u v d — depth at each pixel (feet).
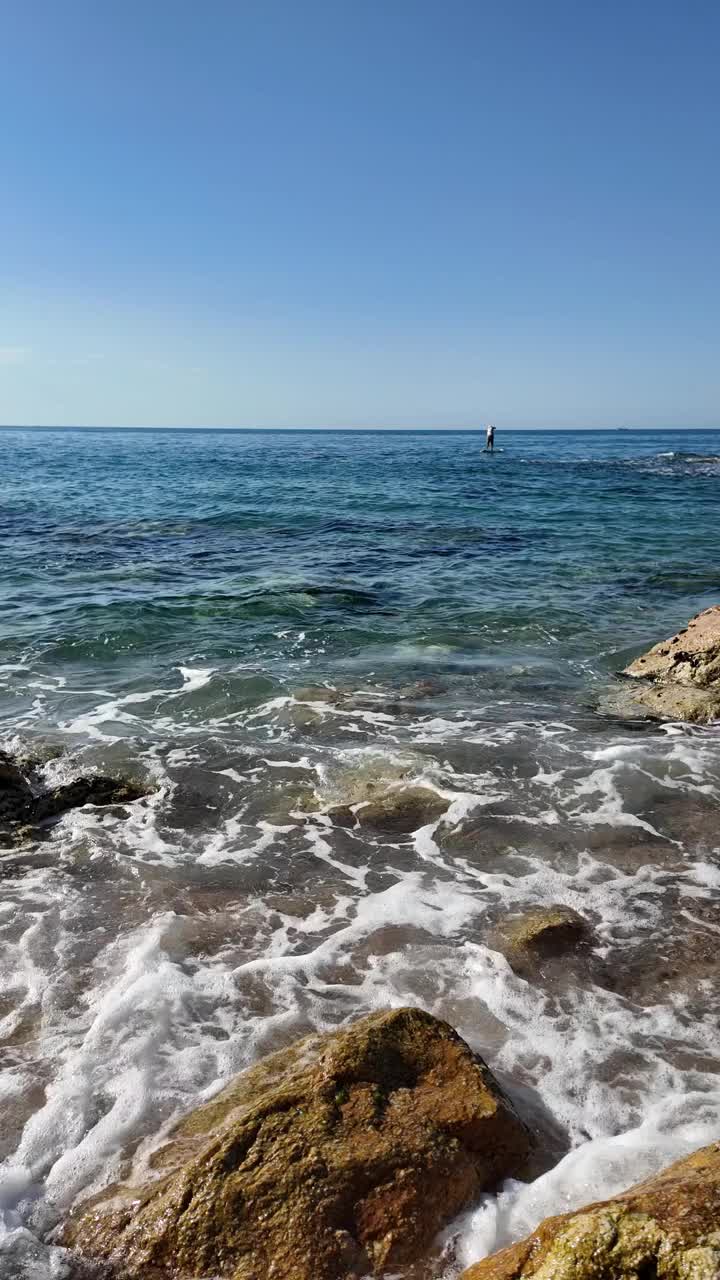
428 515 87.66
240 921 18.04
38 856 20.57
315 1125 11.03
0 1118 12.41
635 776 25.22
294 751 27.04
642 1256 8.57
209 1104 12.25
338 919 18.13
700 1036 14.46
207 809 23.27
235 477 137.80
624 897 18.98
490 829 22.18
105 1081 13.16
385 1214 10.27
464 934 17.54
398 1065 12.07
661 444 368.27
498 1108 11.60
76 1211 10.90
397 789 24.30
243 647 38.91
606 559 62.34
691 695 30.89
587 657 38.06
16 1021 14.60
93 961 16.44
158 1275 9.89
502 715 30.55
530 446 333.62
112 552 63.82
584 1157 11.68
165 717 30.09
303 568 58.23
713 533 74.79
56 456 195.83
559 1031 14.56
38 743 27.22
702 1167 10.07
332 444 340.80
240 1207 10.21
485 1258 9.59
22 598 47.60
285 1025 14.61
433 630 42.11
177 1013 14.85
